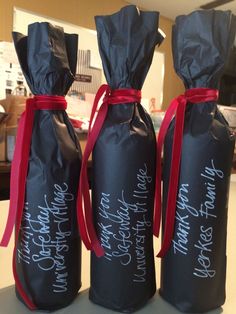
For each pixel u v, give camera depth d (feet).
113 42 1.19
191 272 1.19
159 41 1.23
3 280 1.41
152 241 1.28
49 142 1.18
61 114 1.24
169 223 1.20
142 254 1.22
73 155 1.22
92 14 8.02
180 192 1.18
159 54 9.07
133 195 1.18
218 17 1.13
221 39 1.14
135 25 1.17
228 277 1.51
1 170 4.05
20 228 1.21
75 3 7.70
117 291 1.21
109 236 1.20
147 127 1.21
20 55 1.22
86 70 6.59
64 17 7.52
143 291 1.24
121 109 1.21
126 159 1.16
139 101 1.24
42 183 1.17
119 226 1.19
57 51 1.19
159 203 1.28
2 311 1.20
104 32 1.20
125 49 1.18
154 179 1.24
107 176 1.18
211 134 1.13
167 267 1.25
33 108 1.20
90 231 1.24
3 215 2.20
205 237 1.17
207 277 1.19
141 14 1.19
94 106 1.25
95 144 1.21
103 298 1.23
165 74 9.31
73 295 1.26
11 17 6.66
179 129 1.16
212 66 1.15
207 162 1.14
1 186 4.09
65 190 1.19
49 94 1.21
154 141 1.22
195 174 1.15
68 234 1.22
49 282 1.20
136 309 1.23
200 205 1.16
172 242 1.22
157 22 1.20
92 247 1.24
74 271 1.26
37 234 1.19
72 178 1.21
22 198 1.19
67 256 1.22
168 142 1.21
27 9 6.89
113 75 1.22
